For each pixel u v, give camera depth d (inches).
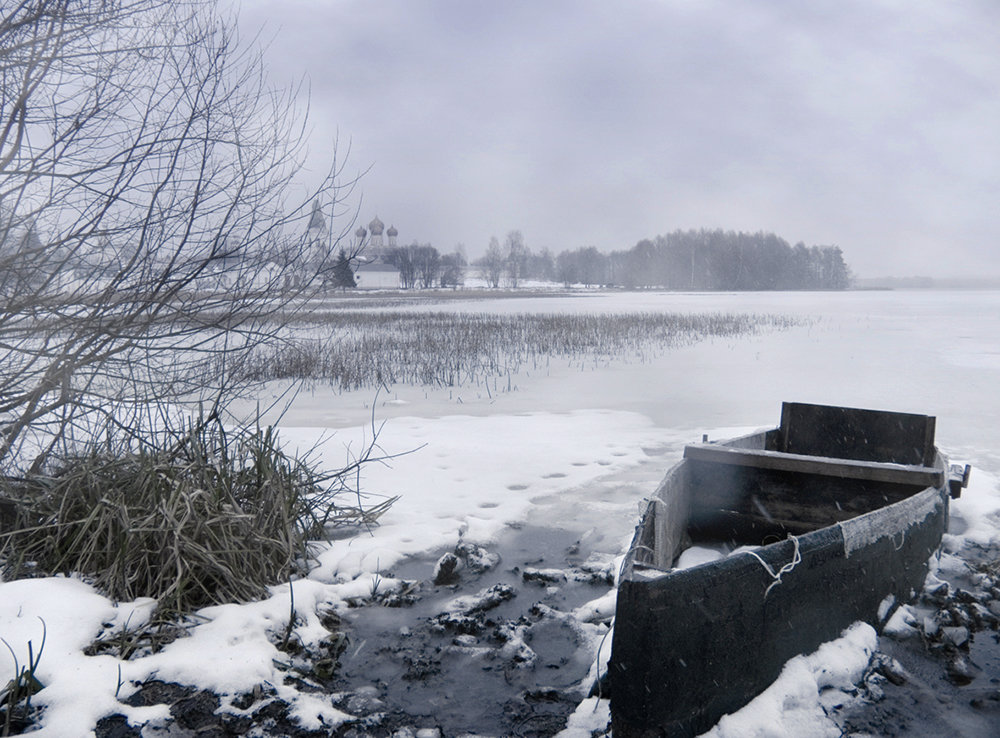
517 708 153.3
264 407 500.7
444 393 575.2
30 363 219.9
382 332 1112.2
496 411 498.0
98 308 215.5
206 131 217.6
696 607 130.5
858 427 282.0
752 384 621.0
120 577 188.9
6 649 159.5
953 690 157.6
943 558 228.5
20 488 223.9
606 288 6432.1
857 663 157.5
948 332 1237.7
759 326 1373.0
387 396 558.3
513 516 273.6
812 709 144.4
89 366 233.3
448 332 1091.3
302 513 235.3
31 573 203.2
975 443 400.8
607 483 318.7
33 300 211.3
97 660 159.5
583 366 746.8
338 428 434.0
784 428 289.3
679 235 6737.2
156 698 151.3
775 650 146.8
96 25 211.5
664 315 1592.0
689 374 687.7
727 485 219.3
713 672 134.5
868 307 2391.7
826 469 206.1
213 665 159.3
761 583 141.6
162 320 226.1
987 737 141.2
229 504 213.9
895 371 707.4
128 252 219.5
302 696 154.3
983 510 280.2
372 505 285.0
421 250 5821.9
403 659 173.9
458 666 170.9
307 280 243.4
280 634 178.7
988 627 187.5
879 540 173.3
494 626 189.8
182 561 188.7
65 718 141.1
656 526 166.2
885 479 204.1
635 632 126.3
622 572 137.1
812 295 4389.8
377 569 226.1
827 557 155.8
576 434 418.6
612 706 130.0
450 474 330.3
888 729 142.8
